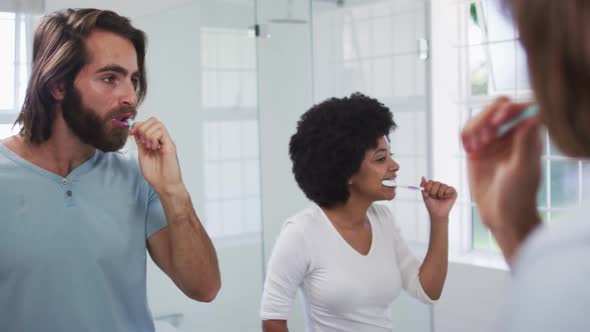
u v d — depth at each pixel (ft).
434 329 9.21
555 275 1.03
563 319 0.99
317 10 7.06
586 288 0.98
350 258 4.78
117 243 3.80
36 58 3.83
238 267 6.78
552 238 1.06
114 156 4.11
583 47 1.02
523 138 1.36
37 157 3.78
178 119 6.60
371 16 7.54
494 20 8.88
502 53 8.83
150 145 3.88
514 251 1.34
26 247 3.53
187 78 6.61
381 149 4.87
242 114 6.70
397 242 5.32
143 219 4.03
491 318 8.57
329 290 4.71
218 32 6.61
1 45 6.17
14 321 3.55
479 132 1.43
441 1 9.23
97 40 3.74
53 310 3.58
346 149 4.79
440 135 9.31
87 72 3.71
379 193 4.89
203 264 4.04
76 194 3.76
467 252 9.41
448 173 9.41
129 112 3.82
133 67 3.89
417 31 8.05
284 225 5.05
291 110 6.95
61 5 6.40
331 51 7.22
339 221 4.99
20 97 6.29
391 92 7.80
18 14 6.22
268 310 4.81
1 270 3.52
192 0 6.53
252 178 6.77
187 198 4.01
